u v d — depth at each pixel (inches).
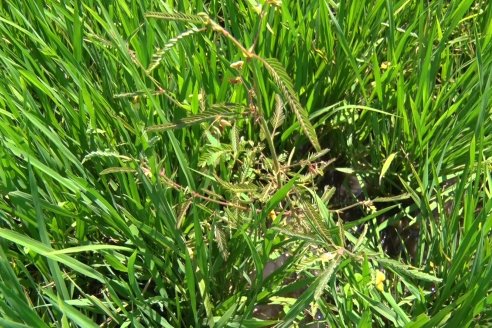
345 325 24.2
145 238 26.3
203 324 25.5
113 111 27.4
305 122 19.6
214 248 26.1
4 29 28.7
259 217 23.4
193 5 31.7
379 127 31.6
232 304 24.9
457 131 28.8
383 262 22.2
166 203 24.0
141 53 28.6
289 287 25.0
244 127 30.6
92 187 25.2
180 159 25.3
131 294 23.8
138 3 31.0
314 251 25.9
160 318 24.3
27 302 21.5
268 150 31.5
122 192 26.1
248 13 31.9
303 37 30.5
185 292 25.8
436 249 27.0
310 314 25.8
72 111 26.7
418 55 30.4
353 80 31.9
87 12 31.3
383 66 30.7
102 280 23.0
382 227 29.3
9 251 24.7
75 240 26.7
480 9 33.7
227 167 28.4
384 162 31.3
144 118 27.1
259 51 29.9
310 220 21.9
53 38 28.3
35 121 24.7
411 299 25.7
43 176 25.4
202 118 21.2
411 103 28.2
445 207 31.2
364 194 31.6
